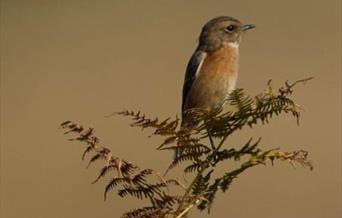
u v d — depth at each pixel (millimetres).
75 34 25062
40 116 18828
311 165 3520
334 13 25203
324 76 19969
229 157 3564
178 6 26609
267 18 24906
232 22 9125
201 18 25516
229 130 3613
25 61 23047
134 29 25219
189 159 3588
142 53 23172
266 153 3529
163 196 3453
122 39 24484
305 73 20062
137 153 15812
